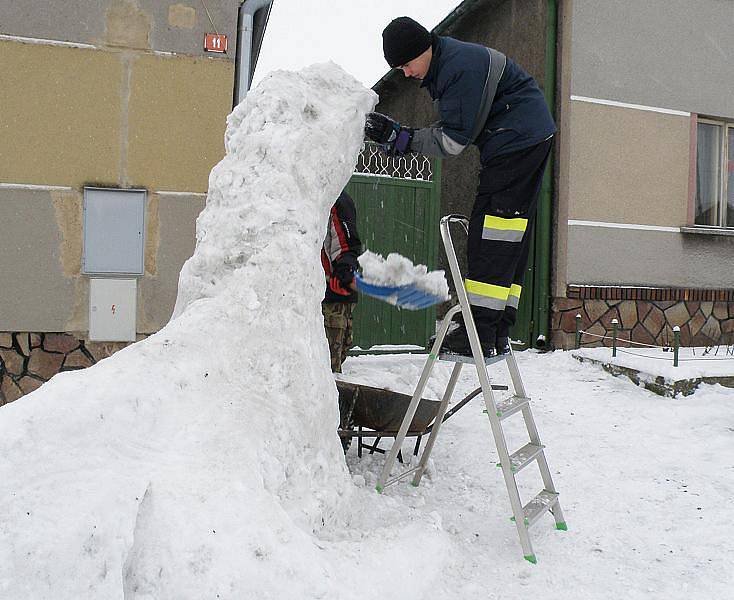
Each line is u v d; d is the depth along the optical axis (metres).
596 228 7.46
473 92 3.35
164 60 5.29
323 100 3.36
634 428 4.95
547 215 7.51
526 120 3.42
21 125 5.02
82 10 5.10
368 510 3.11
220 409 2.51
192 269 3.06
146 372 2.43
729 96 8.12
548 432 4.82
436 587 2.68
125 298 5.29
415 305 3.82
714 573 2.92
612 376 6.30
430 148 3.52
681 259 7.88
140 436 2.26
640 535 3.30
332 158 3.25
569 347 7.36
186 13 5.32
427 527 2.99
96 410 2.17
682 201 7.87
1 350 5.07
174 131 5.34
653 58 7.69
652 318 7.69
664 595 2.74
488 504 3.62
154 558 1.99
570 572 2.92
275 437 2.59
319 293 3.08
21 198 5.04
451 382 3.68
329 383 3.00
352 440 4.51
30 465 1.97
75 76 5.11
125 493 2.03
